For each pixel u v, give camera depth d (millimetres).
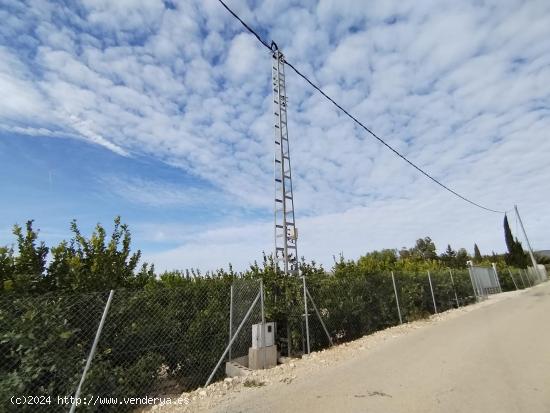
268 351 7504
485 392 4918
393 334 10195
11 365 4547
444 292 17375
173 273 8930
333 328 9781
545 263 64312
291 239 10719
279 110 11656
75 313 5297
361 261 17391
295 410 4746
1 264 5156
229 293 7766
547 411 4203
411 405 4613
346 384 5691
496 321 11656
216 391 5828
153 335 6273
